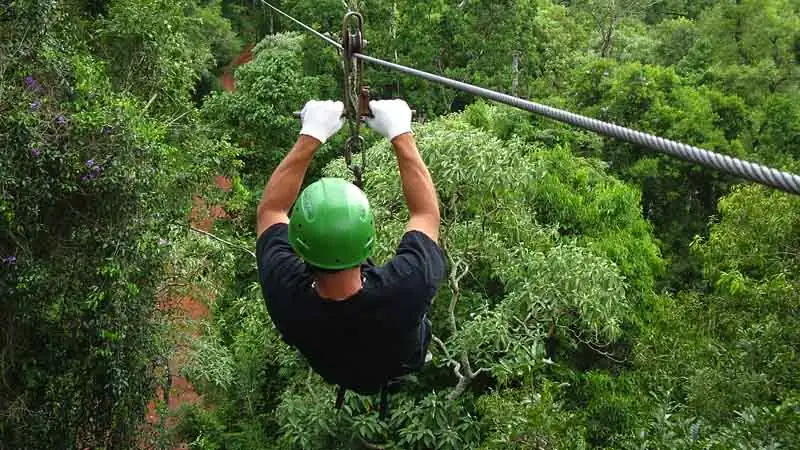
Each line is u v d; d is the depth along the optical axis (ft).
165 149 30.73
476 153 34.88
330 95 79.20
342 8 81.25
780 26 96.99
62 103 28.43
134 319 30.58
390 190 36.40
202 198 38.78
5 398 28.91
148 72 39.01
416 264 7.22
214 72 115.75
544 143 67.31
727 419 28.30
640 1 122.52
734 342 31.17
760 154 75.36
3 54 27.22
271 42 93.04
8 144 25.82
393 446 36.37
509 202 38.58
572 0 144.87
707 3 153.79
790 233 32.91
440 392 37.70
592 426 37.91
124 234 28.63
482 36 86.07
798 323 29.19
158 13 38.34
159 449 34.40
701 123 74.90
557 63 106.73
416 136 38.78
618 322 39.04
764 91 90.48
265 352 41.83
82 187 28.04
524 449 28.55
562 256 36.58
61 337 29.01
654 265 51.52
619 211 52.65
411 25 83.97
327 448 37.52
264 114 66.28
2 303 27.35
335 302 7.01
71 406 29.71
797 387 27.89
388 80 84.02
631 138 6.48
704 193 75.00
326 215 6.82
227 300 52.06
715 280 39.99
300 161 8.18
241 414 46.52
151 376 33.14
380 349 7.36
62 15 31.17
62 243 28.63
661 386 32.35
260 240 7.84
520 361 33.73
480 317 35.53
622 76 77.05
